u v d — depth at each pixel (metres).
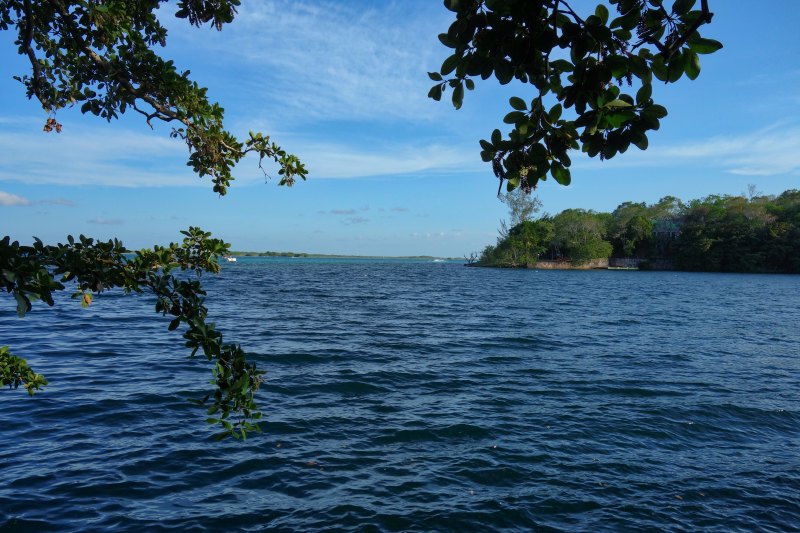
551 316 27.75
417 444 8.28
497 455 7.89
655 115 2.02
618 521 6.04
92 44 3.55
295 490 6.66
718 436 8.92
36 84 3.38
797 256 102.75
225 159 3.83
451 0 1.95
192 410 9.65
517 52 1.96
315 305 31.64
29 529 5.54
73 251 2.53
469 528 5.83
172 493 6.48
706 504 6.46
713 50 1.96
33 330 19.12
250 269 103.62
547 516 6.12
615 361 15.27
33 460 7.28
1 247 2.16
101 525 5.68
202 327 2.89
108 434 8.34
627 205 154.25
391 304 33.53
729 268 109.81
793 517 6.18
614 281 71.50
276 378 12.34
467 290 49.94
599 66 1.95
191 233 3.17
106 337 17.80
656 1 1.94
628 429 9.14
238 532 5.66
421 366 14.19
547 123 2.15
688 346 18.27
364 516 6.04
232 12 3.46
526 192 2.28
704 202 125.81
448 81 2.20
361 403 10.47
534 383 12.38
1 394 10.23
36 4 3.41
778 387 12.28
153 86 3.53
